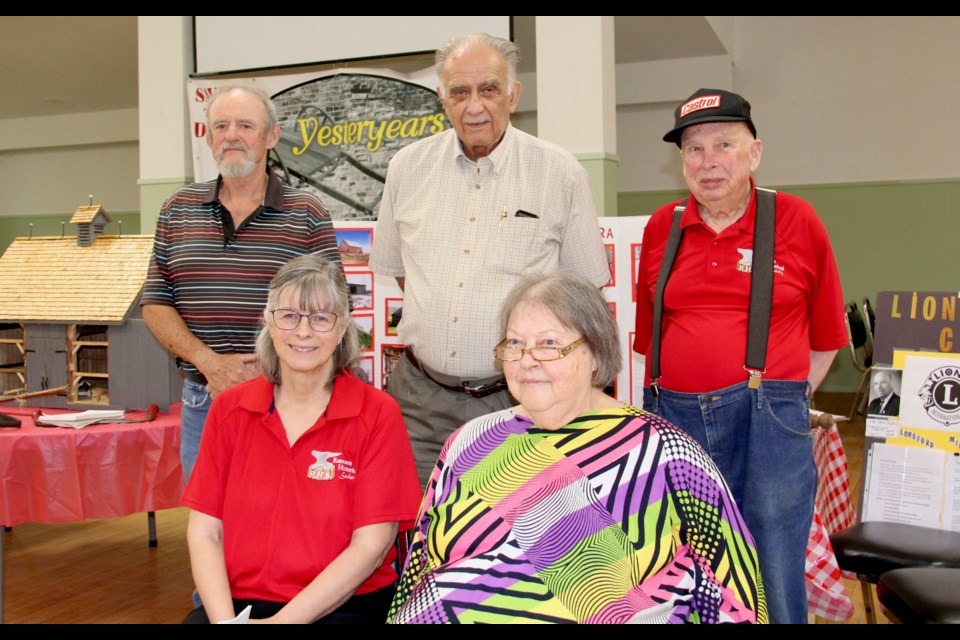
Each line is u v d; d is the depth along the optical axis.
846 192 8.53
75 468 2.41
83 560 3.47
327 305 1.65
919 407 2.24
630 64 8.79
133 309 2.75
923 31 8.12
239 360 2.14
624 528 1.26
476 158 2.14
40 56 7.95
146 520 4.12
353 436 1.67
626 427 1.34
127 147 11.45
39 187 11.93
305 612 1.50
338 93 4.29
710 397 1.81
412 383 2.20
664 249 1.98
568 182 2.10
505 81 2.04
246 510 1.66
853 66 8.40
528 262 2.08
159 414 2.72
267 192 2.21
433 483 1.46
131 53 7.91
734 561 1.24
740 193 1.81
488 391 2.09
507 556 1.29
